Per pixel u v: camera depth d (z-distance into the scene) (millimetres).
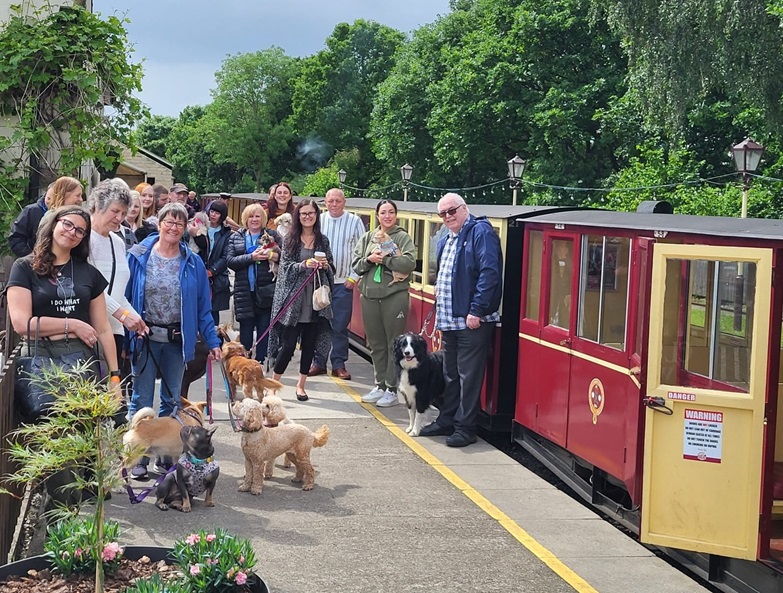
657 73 25703
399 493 7430
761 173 29594
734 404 5922
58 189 6820
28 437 5613
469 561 6023
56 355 5785
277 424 7250
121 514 6516
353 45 82125
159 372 7359
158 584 4309
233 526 6422
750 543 5914
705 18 24312
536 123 41312
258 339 10547
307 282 10336
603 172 40875
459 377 9219
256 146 94312
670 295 6152
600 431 7305
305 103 83812
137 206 9648
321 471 7949
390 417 10102
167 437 6730
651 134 36688
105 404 4199
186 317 7359
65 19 12000
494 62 44156
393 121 54938
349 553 6039
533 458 9891
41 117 12156
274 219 13336
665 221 6984
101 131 12320
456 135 45188
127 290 7344
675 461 6160
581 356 7703
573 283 7898
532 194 41125
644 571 6027
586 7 40531
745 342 5914
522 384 9109
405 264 10367
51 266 5805
